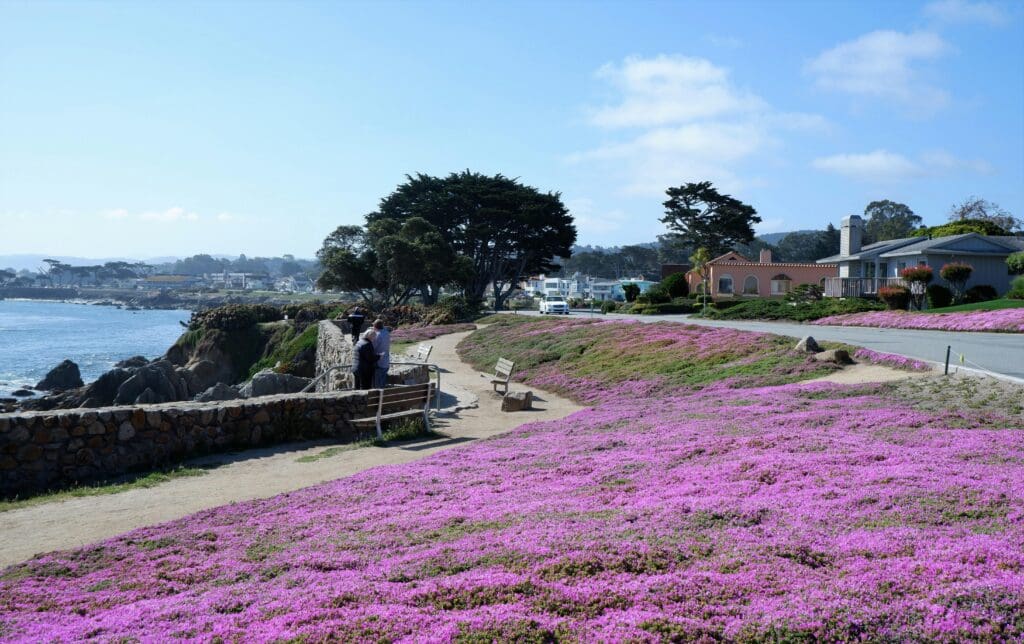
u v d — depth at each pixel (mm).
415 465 11477
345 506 8977
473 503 8508
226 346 62438
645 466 9789
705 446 10750
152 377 43344
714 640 4434
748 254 169000
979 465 8219
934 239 53219
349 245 76438
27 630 5457
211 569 6812
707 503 7395
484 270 86062
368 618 5012
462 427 16922
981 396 13602
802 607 4719
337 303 75188
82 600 6195
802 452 9711
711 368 23016
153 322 160875
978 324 32500
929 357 20062
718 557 5820
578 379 25828
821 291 56875
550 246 85625
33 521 9375
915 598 4777
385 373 17969
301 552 7051
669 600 5027
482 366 34000
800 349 21922
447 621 4898
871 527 6301
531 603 5148
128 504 10148
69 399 43969
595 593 5230
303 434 15047
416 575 5977
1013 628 4340
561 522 7152
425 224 76812
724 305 61031
